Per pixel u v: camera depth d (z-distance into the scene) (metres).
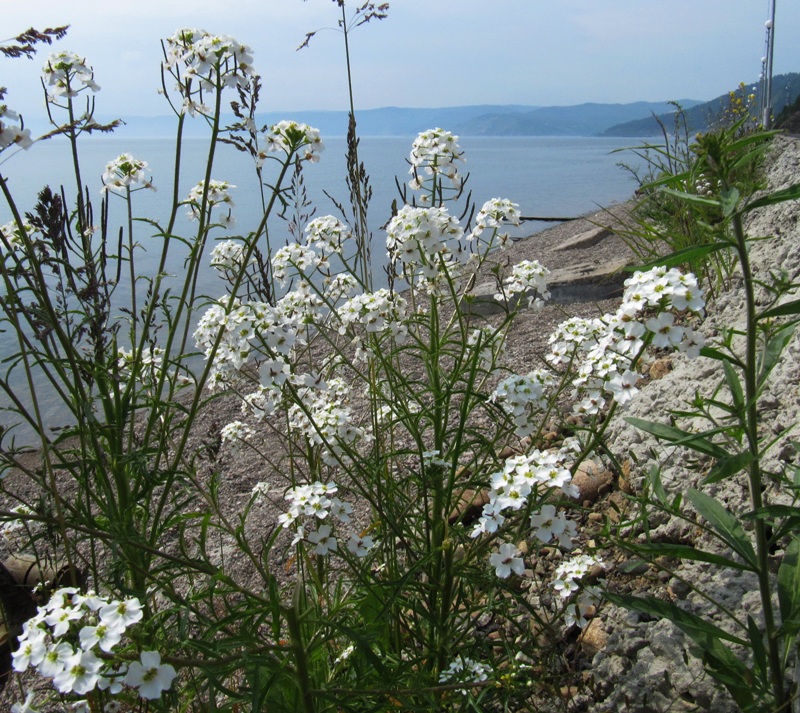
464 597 2.99
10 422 6.99
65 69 2.79
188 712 2.79
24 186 21.48
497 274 3.54
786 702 2.14
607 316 2.73
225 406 6.69
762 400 3.68
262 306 2.81
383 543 3.05
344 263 3.77
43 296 2.53
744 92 13.77
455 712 2.67
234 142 3.09
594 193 25.22
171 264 12.34
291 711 2.37
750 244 6.43
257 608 2.17
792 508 2.02
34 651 1.65
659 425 2.25
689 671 2.69
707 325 5.42
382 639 2.86
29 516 2.33
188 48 2.97
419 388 4.56
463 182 3.66
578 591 2.72
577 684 2.97
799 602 2.19
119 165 3.13
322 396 3.47
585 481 4.12
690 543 3.28
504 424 3.29
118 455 2.73
